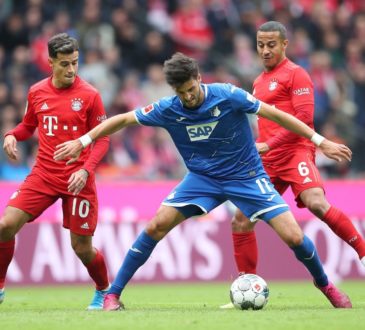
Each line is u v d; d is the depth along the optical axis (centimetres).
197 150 2759
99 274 3066
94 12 6391
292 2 7275
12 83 5941
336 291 2909
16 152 3072
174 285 4791
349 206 5081
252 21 6975
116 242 4838
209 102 2677
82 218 2970
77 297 3878
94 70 6153
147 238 2806
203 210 2780
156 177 5862
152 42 6662
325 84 6606
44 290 4419
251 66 6794
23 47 6153
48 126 2964
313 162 3123
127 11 6738
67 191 2966
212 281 4916
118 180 5703
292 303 3266
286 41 3175
